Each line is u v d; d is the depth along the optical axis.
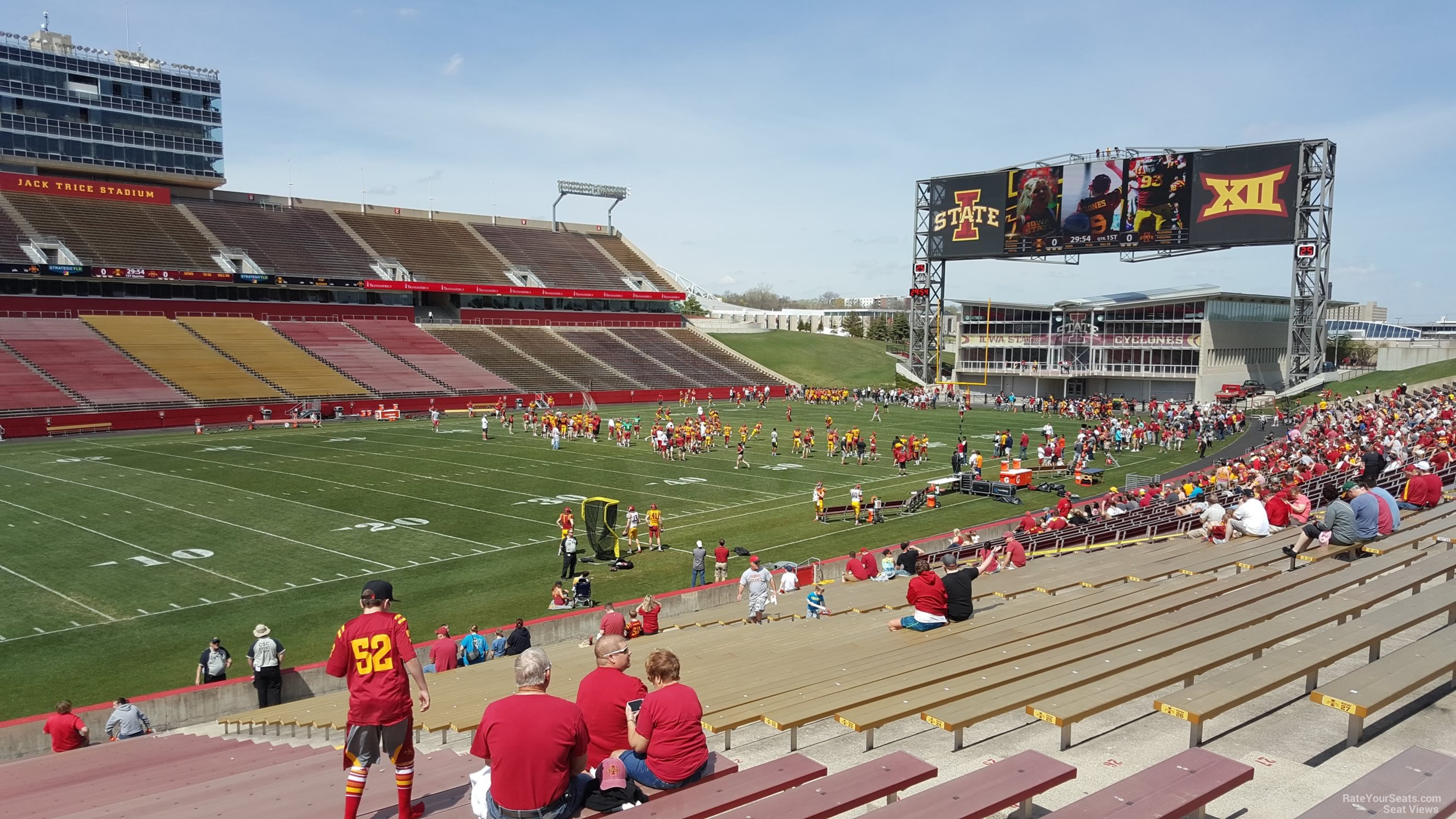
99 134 73.12
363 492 35.16
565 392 72.88
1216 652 8.16
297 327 71.88
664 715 5.96
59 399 52.38
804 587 21.59
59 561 25.17
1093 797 5.16
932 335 110.44
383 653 6.42
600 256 98.81
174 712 15.20
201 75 78.00
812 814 5.25
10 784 10.39
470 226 93.88
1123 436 50.81
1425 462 22.08
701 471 41.50
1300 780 6.41
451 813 6.54
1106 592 12.50
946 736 8.23
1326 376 70.75
